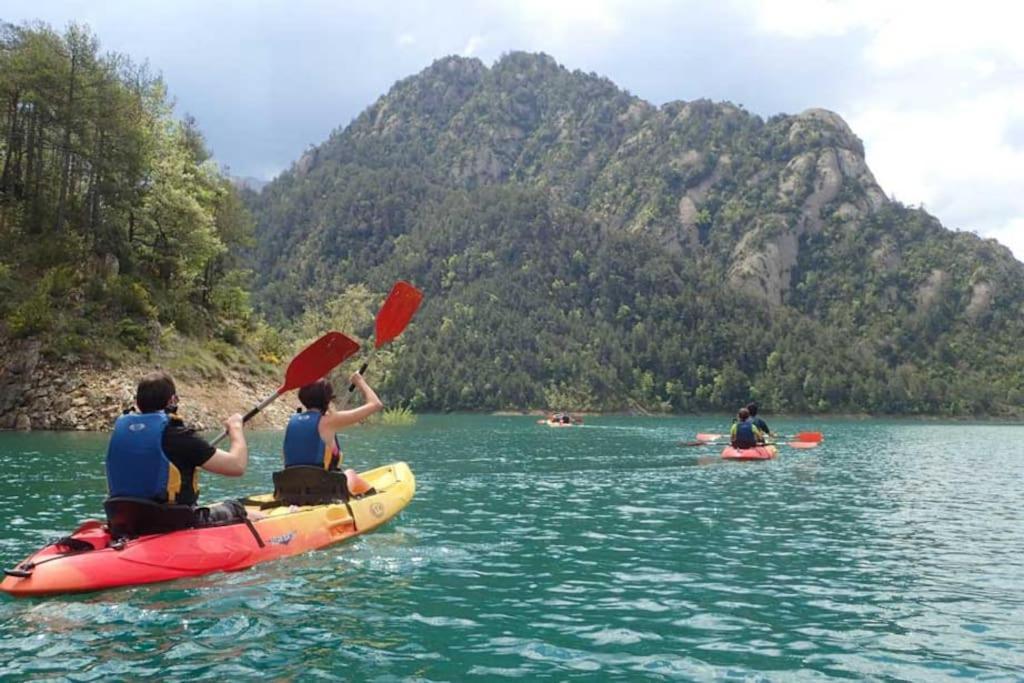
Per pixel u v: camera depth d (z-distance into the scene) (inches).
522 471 624.7
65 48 1289.4
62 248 1222.3
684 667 167.6
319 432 310.0
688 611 213.3
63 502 395.9
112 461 236.7
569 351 4643.2
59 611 198.7
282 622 194.7
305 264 6579.7
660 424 2353.6
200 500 418.6
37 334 1080.2
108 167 1312.7
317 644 178.5
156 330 1219.9
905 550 307.0
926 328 5693.9
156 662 164.6
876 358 5255.9
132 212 1395.2
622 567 268.5
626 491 493.0
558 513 393.7
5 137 1302.9
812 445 1091.3
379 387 3528.5
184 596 214.7
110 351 1114.1
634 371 4542.3
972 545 319.3
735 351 4810.5
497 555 285.4
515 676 160.6
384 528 337.7
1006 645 185.0
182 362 1210.0
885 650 180.7
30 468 555.2
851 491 518.3
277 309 5733.3
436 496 457.1
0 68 1246.3
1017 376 5068.9
